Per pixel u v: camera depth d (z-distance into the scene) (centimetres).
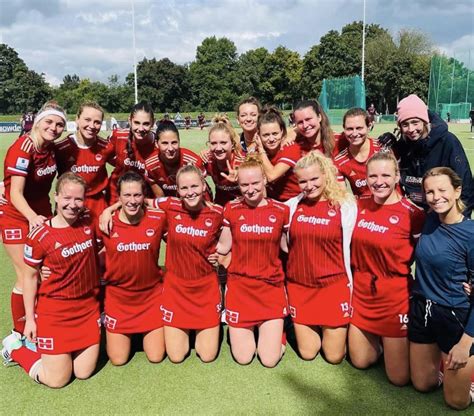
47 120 394
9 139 2962
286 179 449
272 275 382
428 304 322
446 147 408
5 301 497
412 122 406
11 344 377
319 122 444
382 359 390
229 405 327
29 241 347
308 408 323
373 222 362
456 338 315
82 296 359
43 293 353
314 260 376
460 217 314
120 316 375
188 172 365
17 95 7769
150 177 471
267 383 354
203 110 8312
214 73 8394
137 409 323
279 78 8088
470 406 323
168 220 383
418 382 338
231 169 454
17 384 357
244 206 386
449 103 3956
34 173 410
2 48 7856
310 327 386
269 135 436
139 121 448
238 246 381
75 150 461
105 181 497
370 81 6656
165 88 8025
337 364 383
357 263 374
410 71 6488
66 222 356
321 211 375
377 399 333
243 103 496
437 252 314
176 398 336
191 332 445
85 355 360
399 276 359
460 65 3881
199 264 379
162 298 389
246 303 380
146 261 371
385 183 354
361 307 368
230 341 394
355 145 439
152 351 384
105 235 371
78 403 331
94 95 7625
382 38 6881
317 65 7631
